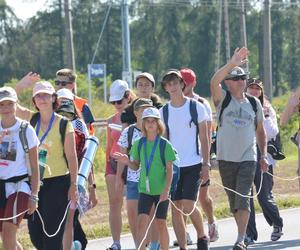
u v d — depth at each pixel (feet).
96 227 98.07
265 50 288.30
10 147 65.26
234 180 80.43
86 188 73.15
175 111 76.64
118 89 83.35
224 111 79.66
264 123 89.76
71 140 69.41
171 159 71.92
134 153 73.15
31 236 71.26
